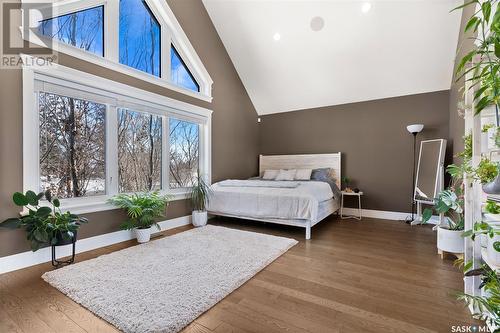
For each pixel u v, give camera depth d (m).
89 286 1.92
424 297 1.81
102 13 3.04
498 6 0.85
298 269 2.31
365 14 3.62
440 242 2.57
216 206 4.05
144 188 3.49
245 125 5.66
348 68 4.41
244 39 4.70
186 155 4.17
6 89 2.22
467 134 1.95
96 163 2.96
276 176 5.23
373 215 4.73
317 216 3.44
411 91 4.37
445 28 3.43
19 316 1.58
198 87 4.52
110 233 3.01
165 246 2.87
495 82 0.96
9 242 2.24
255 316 1.59
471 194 1.63
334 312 1.63
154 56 3.72
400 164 4.49
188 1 4.16
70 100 2.72
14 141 2.26
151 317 1.54
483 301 1.06
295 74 4.90
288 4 3.87
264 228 3.82
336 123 5.16
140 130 3.45
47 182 2.55
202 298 1.76
